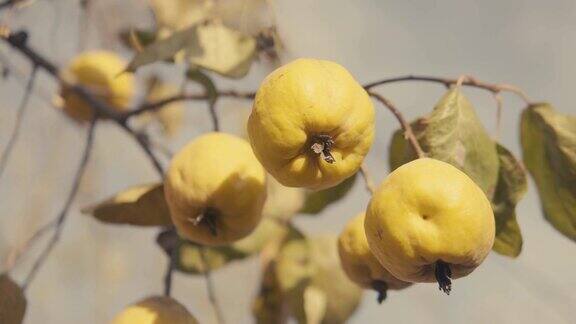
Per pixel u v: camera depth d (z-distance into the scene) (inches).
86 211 41.8
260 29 45.5
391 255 34.1
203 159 39.3
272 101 34.8
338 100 34.7
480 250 33.8
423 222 33.6
